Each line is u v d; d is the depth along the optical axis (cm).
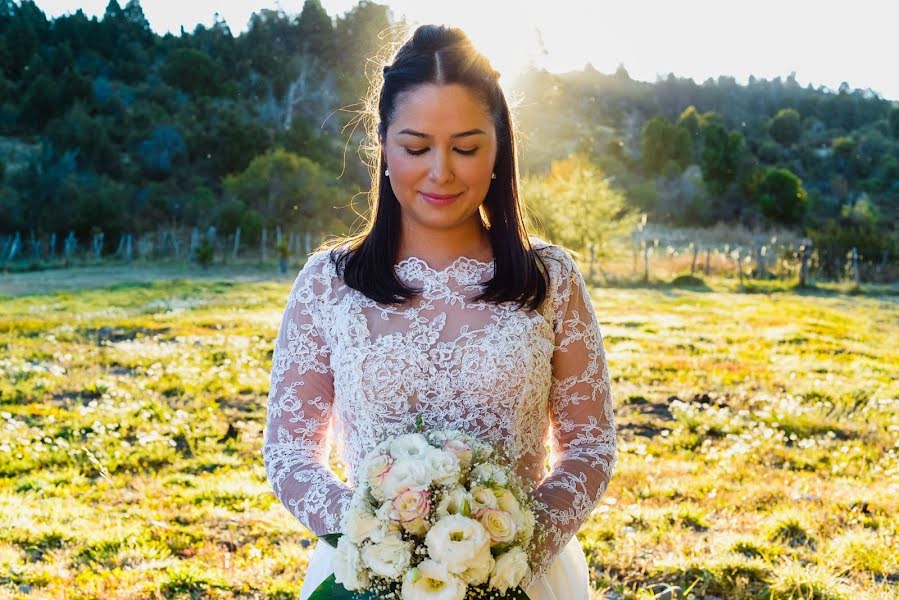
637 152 10281
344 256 214
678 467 807
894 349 1648
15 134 7031
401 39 228
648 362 1384
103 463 790
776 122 10594
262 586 520
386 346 202
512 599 180
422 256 212
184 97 7956
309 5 10025
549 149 8906
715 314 2153
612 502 675
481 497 174
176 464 811
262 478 770
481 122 196
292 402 212
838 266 3481
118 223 4744
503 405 204
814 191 7656
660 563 549
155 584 511
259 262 3891
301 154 6444
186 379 1169
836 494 712
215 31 10050
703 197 6719
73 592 498
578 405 217
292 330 214
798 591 509
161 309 2111
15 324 1648
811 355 1502
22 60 8538
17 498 676
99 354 1364
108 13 9988
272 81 8806
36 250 4256
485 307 207
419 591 166
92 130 6081
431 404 203
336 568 174
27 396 1058
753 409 1098
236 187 5116
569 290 216
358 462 209
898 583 532
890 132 11181
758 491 722
